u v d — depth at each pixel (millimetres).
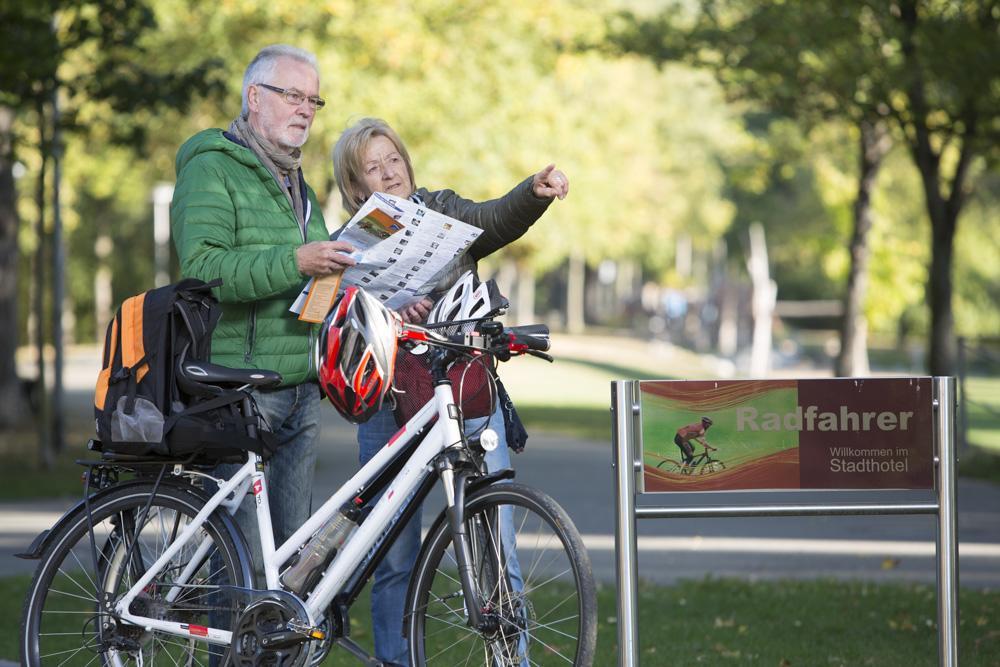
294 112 16578
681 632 22562
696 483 15438
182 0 78125
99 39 52188
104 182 122188
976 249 159250
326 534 15477
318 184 84875
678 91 187125
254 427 15680
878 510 15422
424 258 15812
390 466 15680
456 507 14742
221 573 16062
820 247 95938
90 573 16344
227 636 15523
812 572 29641
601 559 30984
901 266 91812
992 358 55938
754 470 15453
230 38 79125
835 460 15477
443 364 15320
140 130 56719
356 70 77750
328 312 15578
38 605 16281
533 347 15578
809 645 21438
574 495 43875
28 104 50000
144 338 15492
